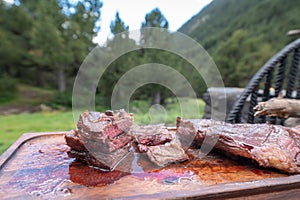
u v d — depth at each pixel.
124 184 0.63
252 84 1.57
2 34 4.50
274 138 0.81
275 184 0.62
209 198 0.56
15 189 0.60
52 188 0.60
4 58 4.71
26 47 4.86
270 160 0.72
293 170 0.71
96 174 0.69
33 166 0.74
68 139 0.75
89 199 0.55
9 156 0.81
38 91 5.21
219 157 0.85
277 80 1.63
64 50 4.48
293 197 0.64
